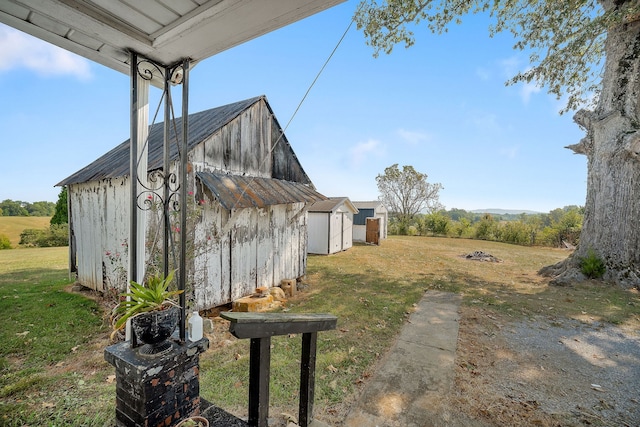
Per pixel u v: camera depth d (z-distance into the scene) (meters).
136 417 1.67
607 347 3.77
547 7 6.50
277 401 2.55
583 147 7.89
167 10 1.56
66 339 3.71
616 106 7.12
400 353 3.54
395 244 15.93
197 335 1.96
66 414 2.24
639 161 6.88
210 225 4.86
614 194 7.13
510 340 3.97
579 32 6.91
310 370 1.97
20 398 2.48
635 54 6.82
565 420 2.40
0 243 14.23
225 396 2.57
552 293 6.36
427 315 4.95
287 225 6.84
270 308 5.25
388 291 6.52
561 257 11.76
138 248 2.56
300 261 7.40
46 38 1.79
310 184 7.55
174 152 4.39
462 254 12.45
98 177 5.00
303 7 1.46
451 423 2.34
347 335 4.06
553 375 3.10
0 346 3.47
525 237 16.89
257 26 1.63
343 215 13.27
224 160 5.18
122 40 1.81
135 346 1.84
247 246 5.63
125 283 4.68
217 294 5.00
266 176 6.16
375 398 2.64
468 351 3.62
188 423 1.64
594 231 7.45
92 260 5.68
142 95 2.45
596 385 2.92
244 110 5.59
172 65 2.13
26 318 4.39
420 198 26.77
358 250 13.36
